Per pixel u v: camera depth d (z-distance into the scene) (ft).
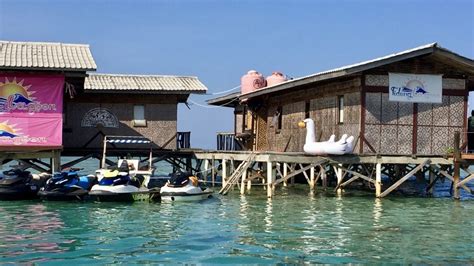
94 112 79.97
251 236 37.76
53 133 62.49
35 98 62.08
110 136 77.56
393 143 63.26
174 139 81.87
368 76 62.80
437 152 64.34
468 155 59.21
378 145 62.90
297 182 84.02
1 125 61.21
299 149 76.33
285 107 82.48
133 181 56.49
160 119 81.66
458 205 56.03
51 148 62.13
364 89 62.59
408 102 63.62
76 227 40.22
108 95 80.43
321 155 59.57
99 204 52.54
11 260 30.22
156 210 49.42
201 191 58.34
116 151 78.33
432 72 64.23
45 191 53.21
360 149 62.34
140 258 31.07
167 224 42.04
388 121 63.16
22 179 54.95
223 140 91.97
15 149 61.36
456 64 62.28
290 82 69.21
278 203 55.77
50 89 62.44
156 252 32.55
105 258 30.96
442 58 61.87
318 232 39.60
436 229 41.57
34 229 39.24
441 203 57.57
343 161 59.47
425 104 64.18
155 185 72.38
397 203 56.90
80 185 55.42
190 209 50.42
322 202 56.90
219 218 45.37
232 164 70.85
